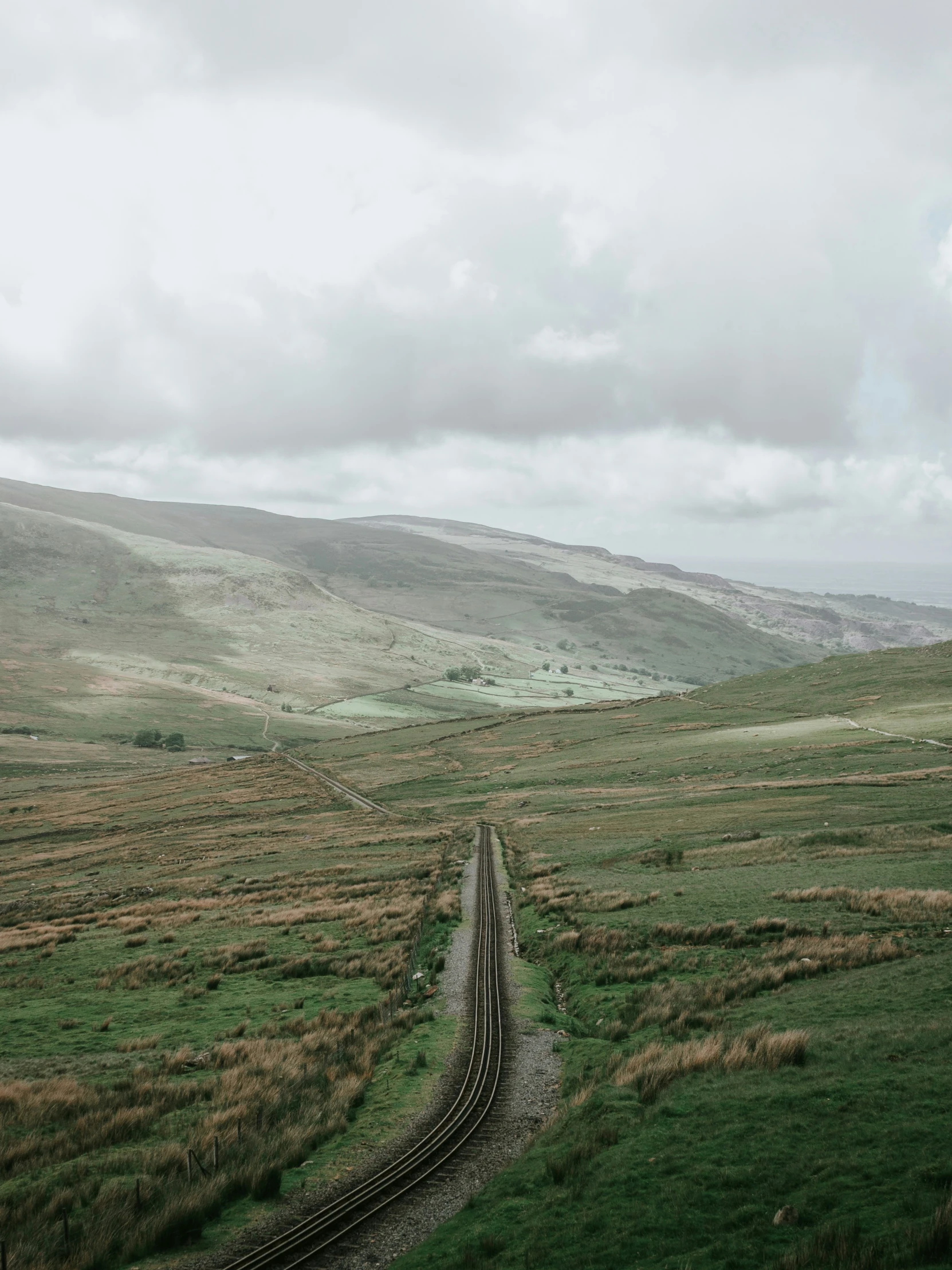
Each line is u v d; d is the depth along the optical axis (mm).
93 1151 21766
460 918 49219
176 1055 29375
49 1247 16156
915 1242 11539
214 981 39750
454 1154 19438
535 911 49219
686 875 52469
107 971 43844
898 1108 16438
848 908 38031
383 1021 31594
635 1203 14875
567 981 35188
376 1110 22625
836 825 62312
